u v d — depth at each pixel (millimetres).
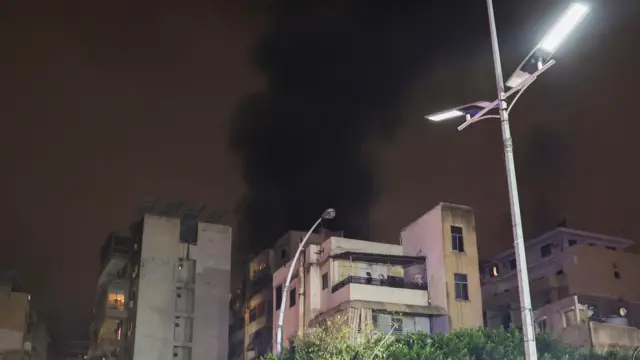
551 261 53031
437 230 40469
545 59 14852
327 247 41938
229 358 65062
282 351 25141
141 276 58875
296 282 43344
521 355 25125
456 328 37406
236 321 65625
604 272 51062
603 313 49219
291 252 60156
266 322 55438
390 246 42844
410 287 39531
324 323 32281
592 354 30297
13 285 65688
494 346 25484
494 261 58531
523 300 13797
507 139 15117
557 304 38000
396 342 25734
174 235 61625
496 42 16203
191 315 59781
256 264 64625
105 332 59656
